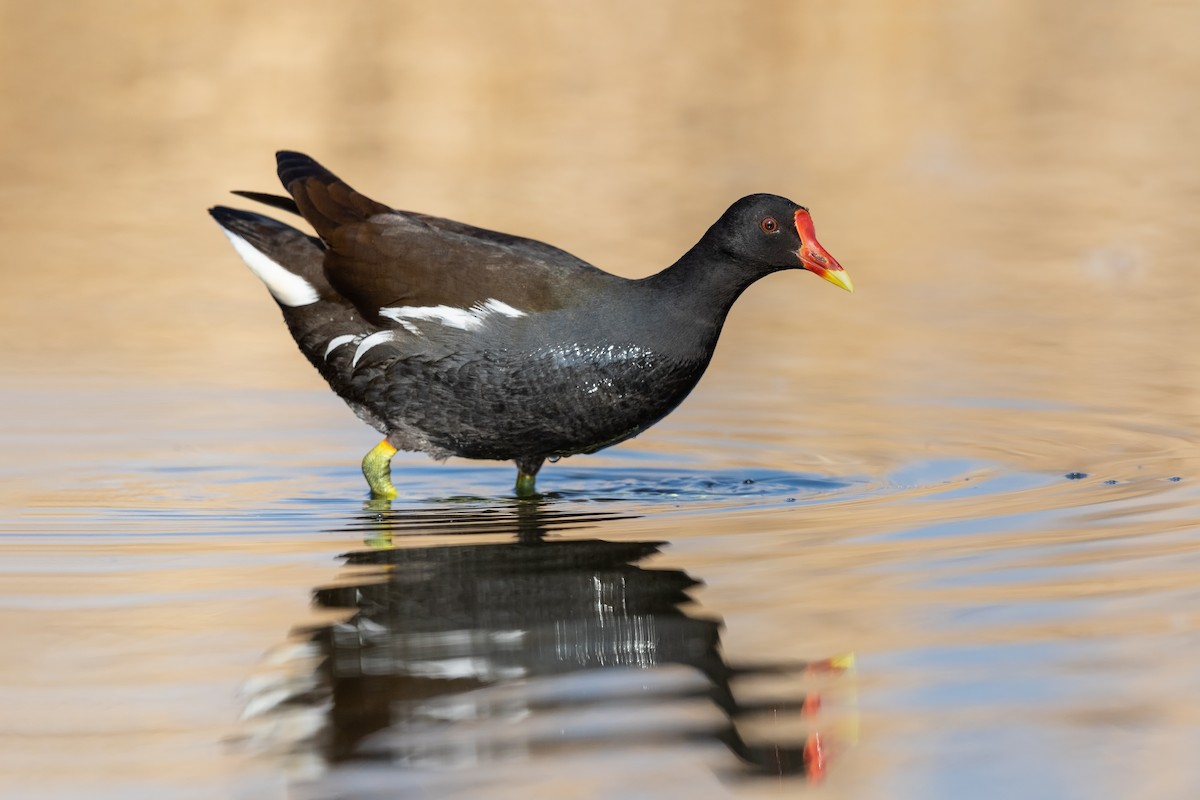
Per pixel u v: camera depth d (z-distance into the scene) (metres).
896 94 30.23
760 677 7.59
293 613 8.63
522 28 32.78
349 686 7.51
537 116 28.19
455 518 11.12
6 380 15.61
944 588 8.91
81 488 11.96
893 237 22.00
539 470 12.72
